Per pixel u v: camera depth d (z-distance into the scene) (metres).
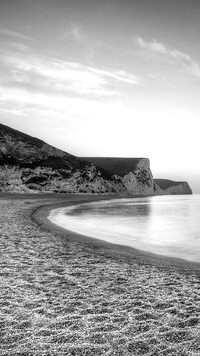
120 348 4.85
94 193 89.81
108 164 145.00
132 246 15.64
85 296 7.28
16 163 77.38
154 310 6.47
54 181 80.88
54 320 5.87
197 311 6.43
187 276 9.55
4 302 6.74
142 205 58.25
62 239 16.05
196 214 38.38
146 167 147.00
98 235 18.97
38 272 9.34
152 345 4.96
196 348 4.87
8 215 26.42
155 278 9.17
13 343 4.96
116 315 6.18
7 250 12.49
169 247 15.69
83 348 4.83
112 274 9.48
